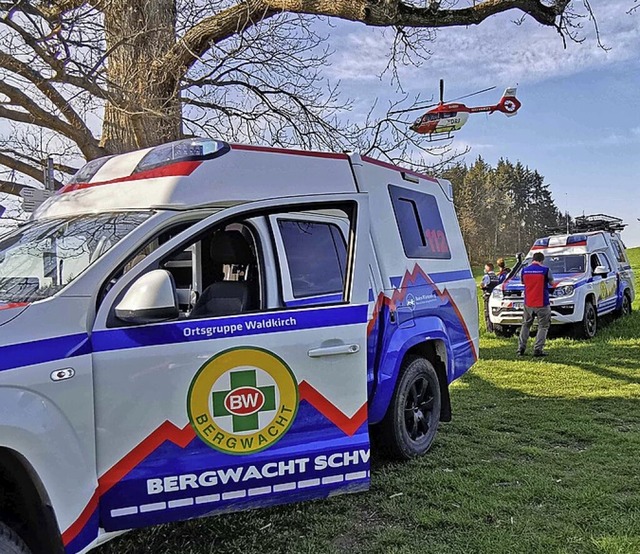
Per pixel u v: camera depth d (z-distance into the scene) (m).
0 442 2.45
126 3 6.62
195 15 7.29
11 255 3.39
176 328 3.02
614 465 4.78
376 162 4.86
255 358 3.19
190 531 3.72
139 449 2.88
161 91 6.95
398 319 4.65
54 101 6.28
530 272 10.25
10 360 2.55
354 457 3.42
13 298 2.97
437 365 5.38
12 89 5.99
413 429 5.02
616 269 14.43
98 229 3.25
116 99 6.12
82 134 6.54
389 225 4.80
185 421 2.99
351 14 6.96
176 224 3.26
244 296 3.69
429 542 3.56
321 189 3.84
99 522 2.81
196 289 4.43
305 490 3.29
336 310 3.49
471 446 5.34
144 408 2.90
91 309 2.86
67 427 2.68
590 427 5.87
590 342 11.71
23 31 5.43
